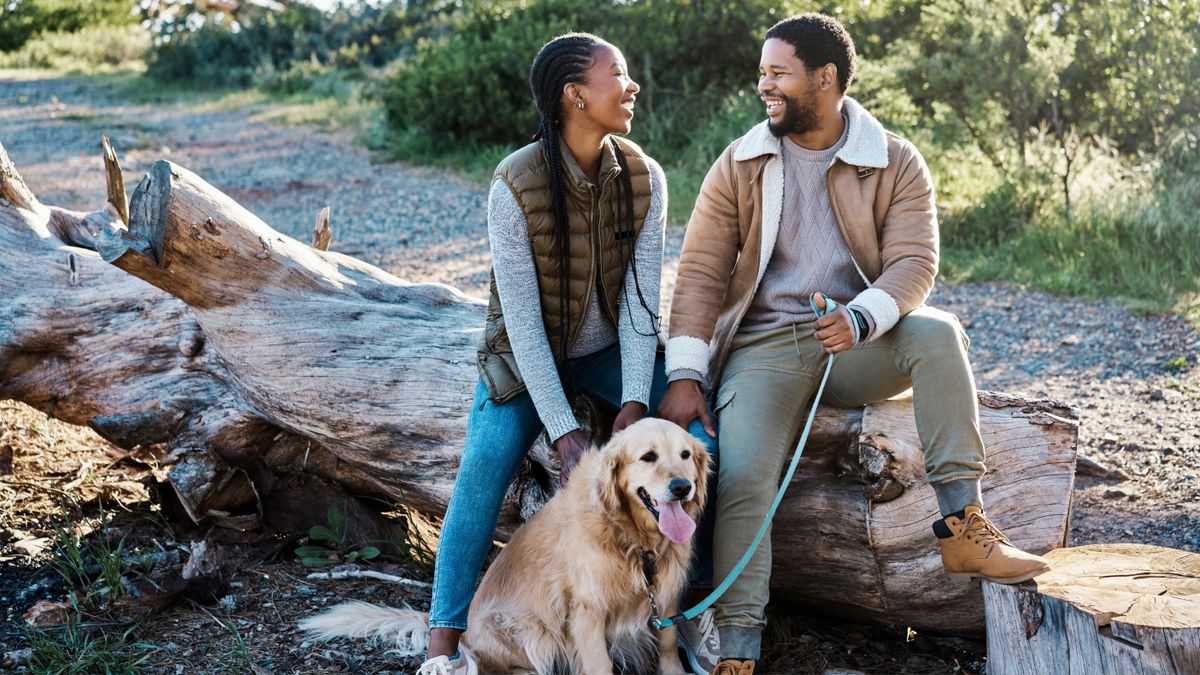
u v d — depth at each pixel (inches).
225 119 752.3
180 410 171.5
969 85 400.2
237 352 160.4
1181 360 253.3
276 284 161.8
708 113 520.7
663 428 117.7
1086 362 263.0
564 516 124.6
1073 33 399.9
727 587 120.4
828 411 135.3
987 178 401.1
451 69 584.7
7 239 180.7
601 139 125.2
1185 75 375.2
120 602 143.8
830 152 131.4
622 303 133.6
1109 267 331.0
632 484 116.9
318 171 553.3
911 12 504.7
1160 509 182.9
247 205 466.6
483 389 131.0
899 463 130.4
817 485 137.6
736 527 122.0
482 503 126.6
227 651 135.0
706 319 135.0
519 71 572.1
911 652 142.2
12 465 186.9
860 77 431.2
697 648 132.7
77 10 1460.4
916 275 125.7
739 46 537.0
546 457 143.7
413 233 414.0
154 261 150.4
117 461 193.3
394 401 156.2
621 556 120.9
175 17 1382.9
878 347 125.6
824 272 132.6
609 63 121.3
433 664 121.1
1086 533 177.3
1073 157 382.0
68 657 131.2
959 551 117.0
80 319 175.9
